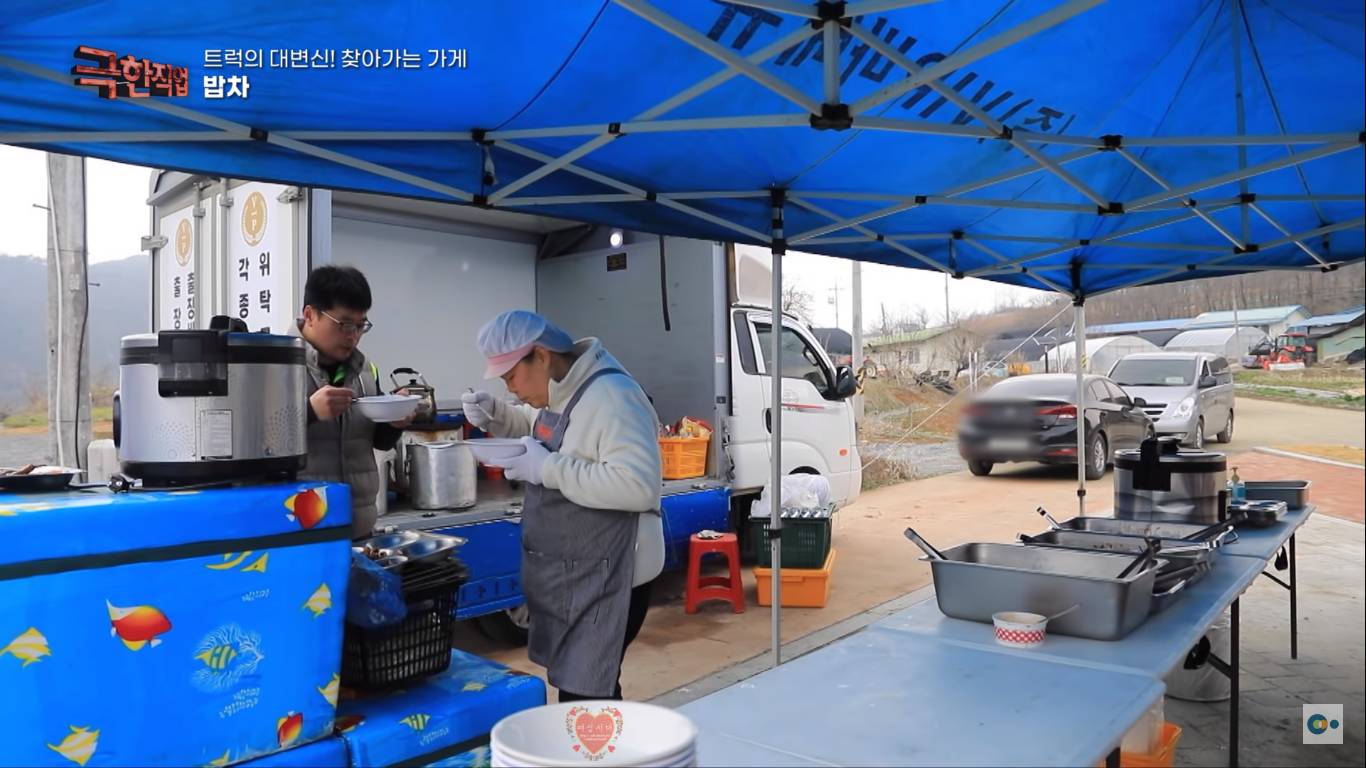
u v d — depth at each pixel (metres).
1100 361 15.05
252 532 1.57
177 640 1.49
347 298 2.58
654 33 2.33
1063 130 3.23
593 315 6.48
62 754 1.38
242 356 1.66
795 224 3.94
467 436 5.73
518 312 2.58
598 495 2.38
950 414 16.14
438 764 1.78
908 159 3.40
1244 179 3.78
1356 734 3.66
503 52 2.33
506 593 4.62
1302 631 5.14
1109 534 2.88
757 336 6.40
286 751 1.60
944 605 2.39
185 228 5.27
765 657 4.74
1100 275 5.31
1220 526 3.04
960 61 2.23
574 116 2.75
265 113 2.47
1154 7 2.60
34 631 1.36
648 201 3.52
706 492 5.81
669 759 1.14
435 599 1.96
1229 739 3.47
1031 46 2.69
